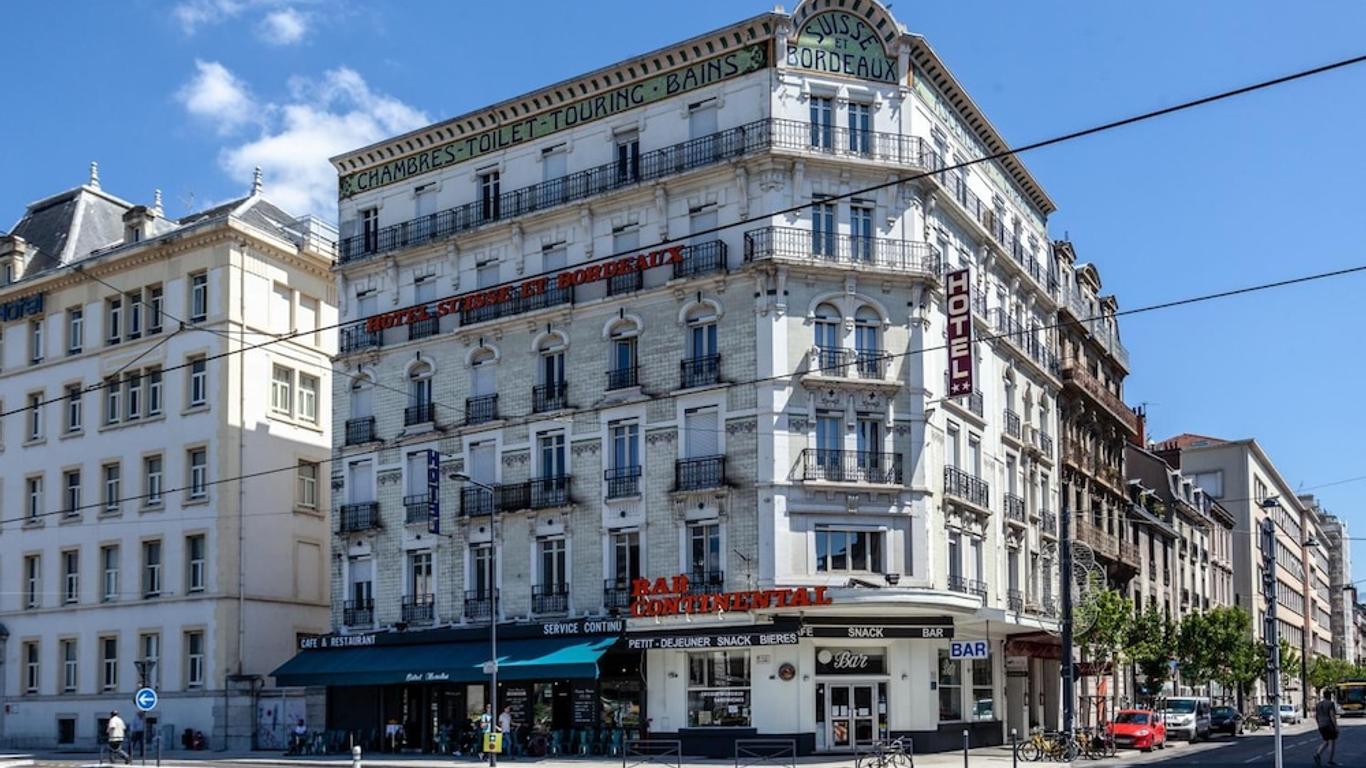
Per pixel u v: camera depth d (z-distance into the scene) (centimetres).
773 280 4012
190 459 5181
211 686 4956
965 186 4762
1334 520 16738
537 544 4359
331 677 4497
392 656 4488
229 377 5106
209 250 5228
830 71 4181
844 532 3984
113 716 4150
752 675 3944
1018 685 4900
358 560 4803
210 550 5062
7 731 5516
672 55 4288
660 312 4209
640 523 4134
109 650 5325
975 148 4938
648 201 4291
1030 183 5600
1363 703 9075
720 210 4150
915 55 4347
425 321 4734
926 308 4181
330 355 5581
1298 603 12769
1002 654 4697
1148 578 7219
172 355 5278
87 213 6025
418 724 4562
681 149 4228
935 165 4378
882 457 4034
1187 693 7712
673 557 4059
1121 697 6475
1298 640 12569
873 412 4056
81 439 5503
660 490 4112
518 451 4441
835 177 4138
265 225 5528
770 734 3884
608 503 4209
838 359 4031
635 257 4256
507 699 4347
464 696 4466
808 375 3981
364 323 4906
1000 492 4872
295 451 5391
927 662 4066
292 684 4591
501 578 4406
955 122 4703
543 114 4584
